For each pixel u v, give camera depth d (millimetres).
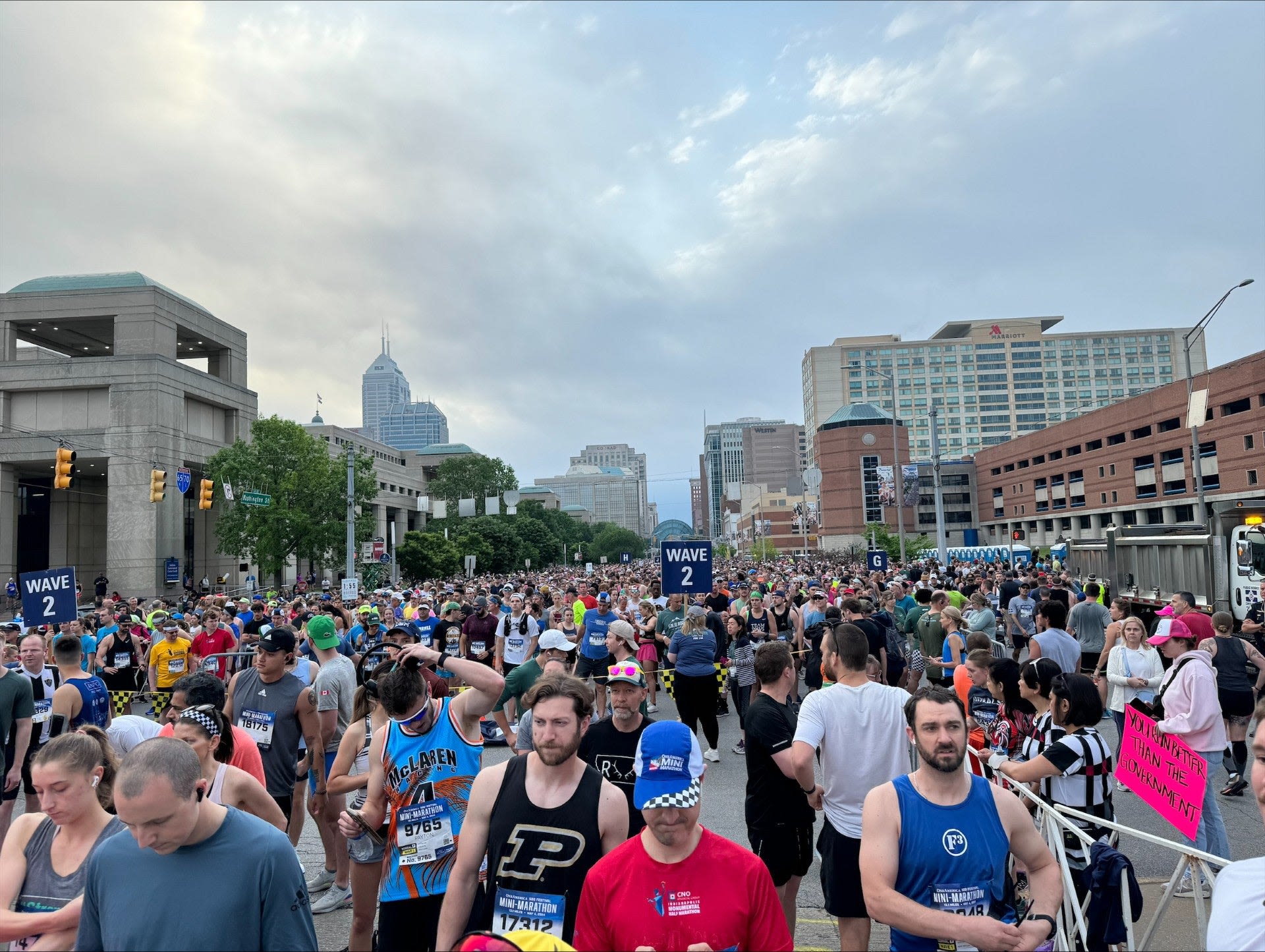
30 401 53250
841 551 100375
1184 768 4910
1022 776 4781
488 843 3516
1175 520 61938
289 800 6164
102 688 7758
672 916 2871
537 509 132000
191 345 63500
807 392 176375
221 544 53625
